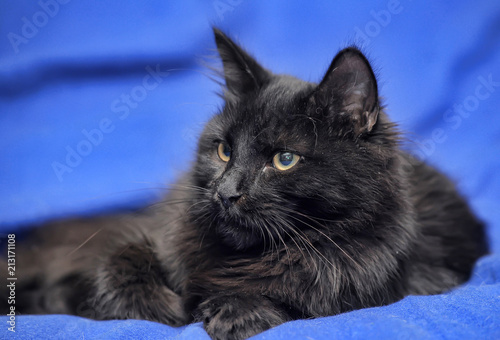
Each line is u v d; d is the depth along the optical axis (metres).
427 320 0.73
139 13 1.18
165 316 0.82
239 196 0.79
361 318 0.73
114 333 0.75
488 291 0.78
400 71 1.19
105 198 1.02
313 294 0.79
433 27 1.18
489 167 1.12
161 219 0.90
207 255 0.83
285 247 0.80
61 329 0.77
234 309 0.76
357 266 0.79
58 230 0.97
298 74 1.12
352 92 0.81
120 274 0.83
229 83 0.87
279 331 0.72
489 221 1.00
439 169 0.99
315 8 1.24
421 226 0.88
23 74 1.15
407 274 0.83
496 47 1.16
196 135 0.90
